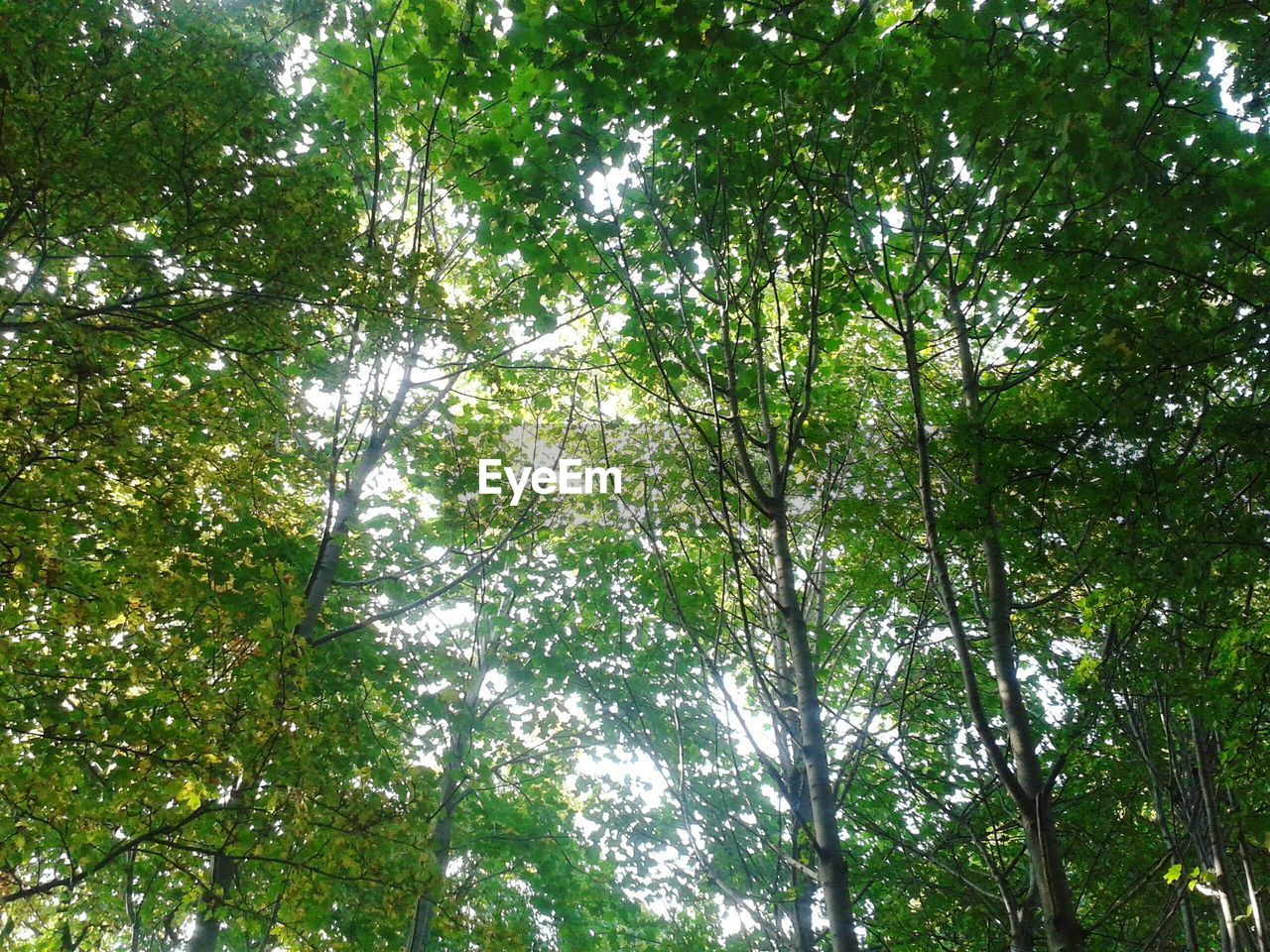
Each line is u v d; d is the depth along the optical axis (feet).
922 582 30.07
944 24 19.20
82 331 17.79
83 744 17.67
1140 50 18.94
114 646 19.57
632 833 30.83
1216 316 21.17
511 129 24.49
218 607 20.93
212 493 25.31
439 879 19.80
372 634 26.78
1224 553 20.48
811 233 20.61
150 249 20.84
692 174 22.20
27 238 19.98
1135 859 27.35
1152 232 19.85
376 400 26.61
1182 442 23.07
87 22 19.88
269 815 18.79
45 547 17.94
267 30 24.22
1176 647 23.38
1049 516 24.00
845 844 31.32
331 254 21.95
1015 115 18.57
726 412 27.94
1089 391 22.75
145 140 19.85
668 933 34.27
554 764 33.24
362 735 25.62
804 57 20.72
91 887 23.39
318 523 30.42
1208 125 18.94
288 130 23.44
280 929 20.15
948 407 31.53
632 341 25.29
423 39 23.75
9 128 17.52
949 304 24.18
